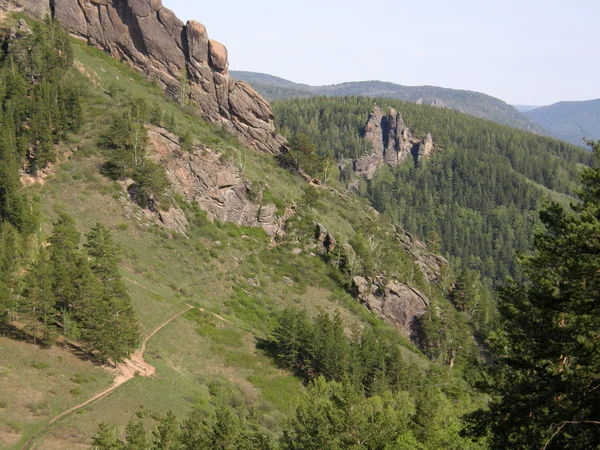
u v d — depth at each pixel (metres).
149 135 99.44
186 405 53.47
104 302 54.72
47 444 38.50
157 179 91.81
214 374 65.06
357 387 69.00
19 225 63.31
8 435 37.97
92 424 42.78
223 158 105.81
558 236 26.56
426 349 108.94
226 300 86.00
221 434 39.56
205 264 91.38
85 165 91.12
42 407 42.59
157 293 76.50
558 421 22.06
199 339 71.38
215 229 100.25
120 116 97.88
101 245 62.44
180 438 39.16
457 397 50.47
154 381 55.16
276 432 56.62
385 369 77.25
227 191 104.31
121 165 91.25
